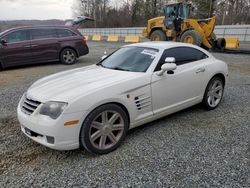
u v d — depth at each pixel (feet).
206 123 13.61
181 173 9.08
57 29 33.78
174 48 13.69
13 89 21.43
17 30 31.12
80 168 9.54
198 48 15.25
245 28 71.77
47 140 9.73
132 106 11.17
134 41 77.10
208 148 10.85
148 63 12.57
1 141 11.82
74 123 9.54
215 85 15.70
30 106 10.43
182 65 13.62
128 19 172.55
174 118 14.35
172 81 12.73
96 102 9.88
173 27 48.06
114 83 10.73
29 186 8.55
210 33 45.16
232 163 9.66
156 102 12.21
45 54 32.96
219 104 16.72
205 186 8.36
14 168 9.62
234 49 48.52
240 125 13.29
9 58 30.60
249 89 20.43
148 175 9.01
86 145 10.03
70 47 34.60
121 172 9.22
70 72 13.51
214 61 15.71
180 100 13.51
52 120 9.43
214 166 9.48
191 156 10.20
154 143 11.37
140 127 13.14
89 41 88.89
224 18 134.41
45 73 28.25
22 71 29.94
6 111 15.87
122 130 11.03
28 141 11.77
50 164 9.86
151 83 11.80
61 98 9.65
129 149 10.88
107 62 14.47
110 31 117.91
